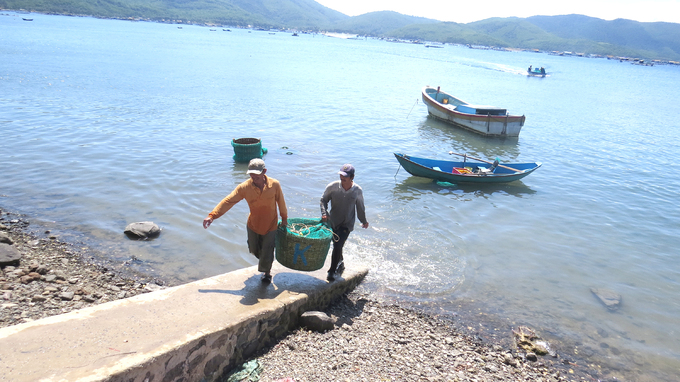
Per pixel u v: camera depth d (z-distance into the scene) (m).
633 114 37.56
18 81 29.83
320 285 6.83
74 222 9.88
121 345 4.36
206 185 12.78
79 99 25.20
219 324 5.00
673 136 27.97
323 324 6.20
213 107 26.17
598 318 7.78
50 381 3.70
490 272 9.17
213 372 4.98
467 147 21.62
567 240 11.11
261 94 33.16
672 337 7.36
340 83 45.81
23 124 18.23
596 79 90.56
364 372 5.35
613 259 10.18
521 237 11.09
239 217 10.80
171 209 10.98
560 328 7.41
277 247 6.47
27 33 89.06
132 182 12.62
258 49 104.75
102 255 8.53
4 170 12.72
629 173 18.23
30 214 10.08
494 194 14.55
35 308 6.14
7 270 7.29
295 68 60.78
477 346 6.68
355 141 20.62
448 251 9.95
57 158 14.20
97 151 15.27
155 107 24.67
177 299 5.58
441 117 27.20
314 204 12.06
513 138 24.34
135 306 5.25
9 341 4.21
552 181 16.59
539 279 9.03
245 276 6.63
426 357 6.05
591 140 25.12
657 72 167.38
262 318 5.50
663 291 8.86
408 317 7.25
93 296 6.88
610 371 6.43
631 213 13.40
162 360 4.31
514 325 7.39
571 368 6.41
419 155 19.09
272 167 15.26
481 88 53.09
